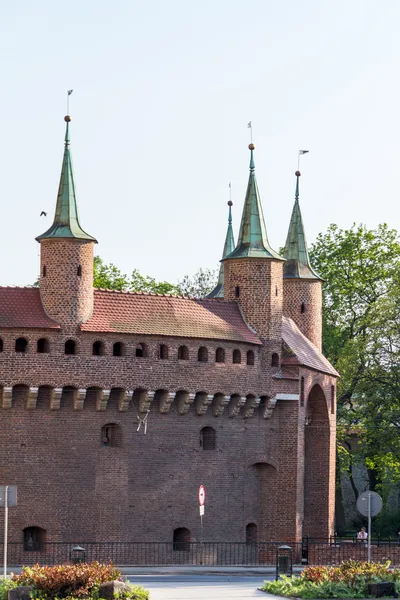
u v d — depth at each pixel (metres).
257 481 112.75
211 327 108.00
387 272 159.38
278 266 114.00
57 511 101.38
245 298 112.50
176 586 79.38
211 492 109.06
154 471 105.88
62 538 101.38
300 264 127.25
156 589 76.12
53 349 100.19
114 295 104.81
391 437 137.62
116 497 103.81
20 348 102.25
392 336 142.38
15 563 99.19
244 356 110.31
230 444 110.44
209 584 81.69
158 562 105.06
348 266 162.12
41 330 99.81
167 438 106.69
